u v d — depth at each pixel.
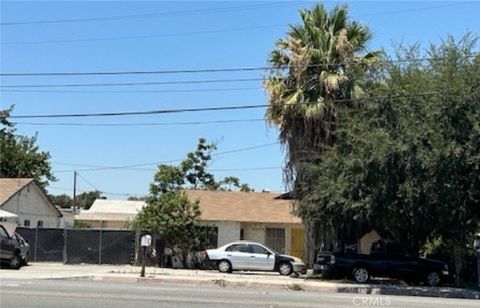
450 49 23.95
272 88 29.33
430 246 28.91
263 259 29.61
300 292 19.67
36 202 44.62
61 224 50.31
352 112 26.00
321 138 28.64
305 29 29.91
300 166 28.38
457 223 23.38
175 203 34.34
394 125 23.95
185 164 48.88
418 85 23.69
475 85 22.50
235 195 38.78
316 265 26.95
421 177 22.56
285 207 37.59
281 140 29.75
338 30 29.75
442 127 22.56
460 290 22.69
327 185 25.05
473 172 22.05
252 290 19.59
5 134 56.19
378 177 23.02
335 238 29.36
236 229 36.53
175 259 34.47
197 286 20.77
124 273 26.75
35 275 24.22
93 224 52.84
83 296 15.58
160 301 14.88
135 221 34.91
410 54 25.31
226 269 29.80
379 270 25.56
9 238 28.23
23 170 55.56
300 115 28.95
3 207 39.91
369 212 23.36
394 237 27.62
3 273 24.84
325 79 28.14
